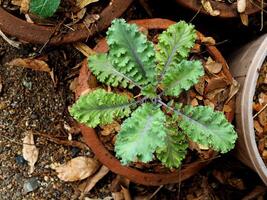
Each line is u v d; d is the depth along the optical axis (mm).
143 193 867
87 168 845
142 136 619
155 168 725
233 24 855
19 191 846
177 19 865
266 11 776
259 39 794
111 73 667
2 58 844
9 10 705
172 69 656
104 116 655
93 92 654
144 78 672
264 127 736
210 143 647
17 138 848
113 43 644
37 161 850
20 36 700
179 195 885
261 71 740
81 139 854
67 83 851
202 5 736
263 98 737
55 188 855
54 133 852
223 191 905
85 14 709
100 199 862
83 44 747
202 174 895
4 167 844
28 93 851
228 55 886
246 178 909
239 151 816
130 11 848
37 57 838
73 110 646
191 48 695
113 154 712
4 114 845
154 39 709
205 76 715
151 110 649
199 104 714
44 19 703
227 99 729
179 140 668
